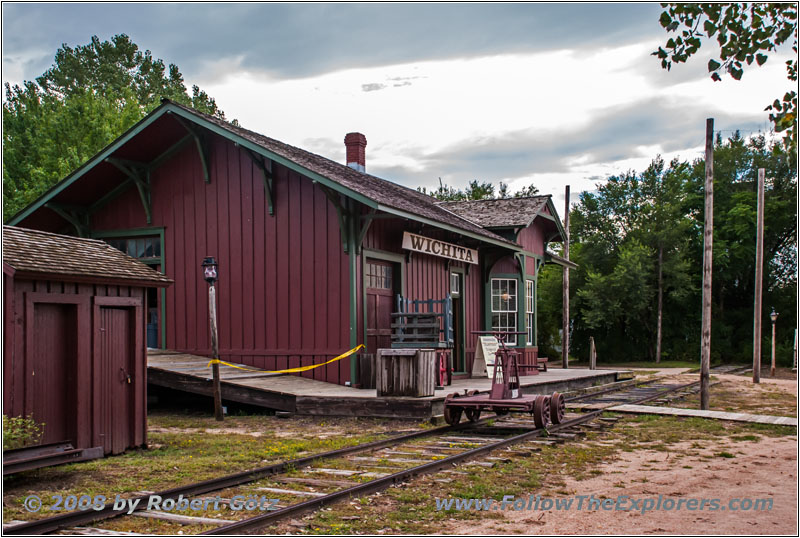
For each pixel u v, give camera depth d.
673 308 45.69
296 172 16.17
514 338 23.28
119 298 9.53
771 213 43.91
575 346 46.53
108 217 18.31
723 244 43.75
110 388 9.38
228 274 16.91
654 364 41.19
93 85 43.97
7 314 7.91
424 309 18.89
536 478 8.11
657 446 10.54
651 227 44.66
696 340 44.97
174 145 17.50
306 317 16.03
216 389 13.42
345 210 15.70
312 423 12.80
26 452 7.57
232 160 16.98
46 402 8.47
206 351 17.03
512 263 23.42
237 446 10.20
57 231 19.06
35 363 8.34
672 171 47.31
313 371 15.90
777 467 9.04
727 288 46.19
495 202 24.98
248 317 16.62
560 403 12.04
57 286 8.62
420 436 11.17
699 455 9.88
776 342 42.66
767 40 9.40
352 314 15.53
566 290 29.50
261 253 16.58
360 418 13.09
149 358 15.91
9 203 26.67
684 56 9.52
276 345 16.31
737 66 9.54
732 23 9.35
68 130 30.19
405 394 13.14
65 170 27.19
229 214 16.94
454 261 21.00
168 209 17.62
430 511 6.64
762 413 15.57
